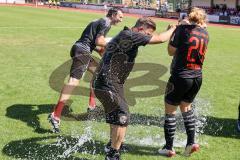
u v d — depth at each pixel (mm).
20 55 15820
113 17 7273
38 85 10727
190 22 6105
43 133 7160
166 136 6312
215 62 17078
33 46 18734
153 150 6594
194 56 5941
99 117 8039
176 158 6301
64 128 7426
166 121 6285
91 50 7441
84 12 57906
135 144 6824
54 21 36781
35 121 7754
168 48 6062
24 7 66062
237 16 50250
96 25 7340
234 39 28984
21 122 7680
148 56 16453
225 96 10656
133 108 8781
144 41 5445
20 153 6254
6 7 62031
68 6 78062
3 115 8062
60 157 6180
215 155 6492
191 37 5918
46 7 71562
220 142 7094
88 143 6773
